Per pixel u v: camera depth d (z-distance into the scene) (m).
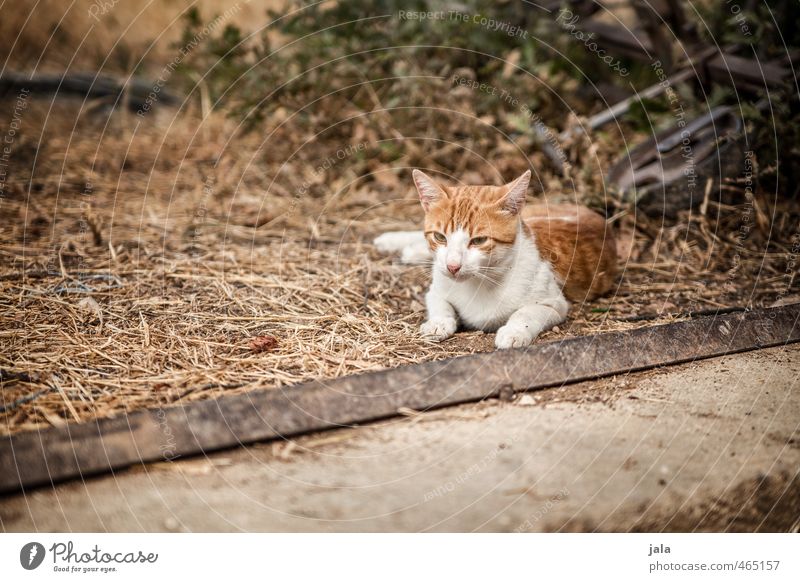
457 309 3.25
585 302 3.47
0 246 3.84
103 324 3.06
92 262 3.71
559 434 2.43
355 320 3.20
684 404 2.62
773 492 2.23
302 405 2.48
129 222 4.30
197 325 3.09
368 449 2.37
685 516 2.14
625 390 2.70
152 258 3.80
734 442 2.40
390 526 2.09
